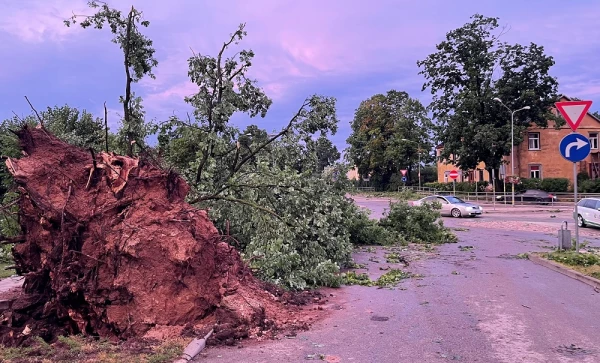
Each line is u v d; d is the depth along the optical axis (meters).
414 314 7.71
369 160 71.31
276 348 5.97
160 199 6.78
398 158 67.25
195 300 6.52
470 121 46.66
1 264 11.56
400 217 18.62
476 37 46.72
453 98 48.31
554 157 52.22
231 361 5.46
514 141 43.50
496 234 20.52
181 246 6.44
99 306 6.17
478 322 7.20
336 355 5.72
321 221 10.74
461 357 5.66
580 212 23.27
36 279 6.57
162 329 6.18
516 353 5.79
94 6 11.00
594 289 9.51
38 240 6.39
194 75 11.33
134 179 6.73
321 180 12.12
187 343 5.78
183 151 12.17
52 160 6.64
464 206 30.36
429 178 80.12
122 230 6.28
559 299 8.65
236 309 6.76
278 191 10.45
